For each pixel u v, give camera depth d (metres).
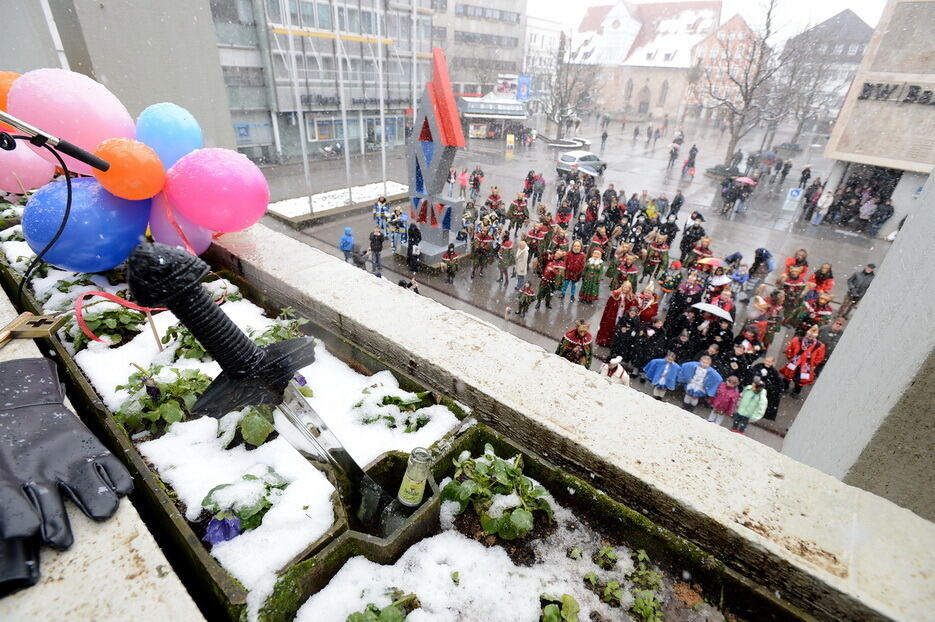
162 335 3.15
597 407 2.29
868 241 17.48
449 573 1.85
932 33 15.57
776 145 40.09
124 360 2.87
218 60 11.16
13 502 1.40
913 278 3.09
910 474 2.59
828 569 1.60
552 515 2.05
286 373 1.77
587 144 34.81
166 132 3.53
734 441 2.13
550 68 54.78
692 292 10.02
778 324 9.12
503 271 13.04
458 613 1.71
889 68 16.45
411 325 2.90
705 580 1.86
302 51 23.77
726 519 1.77
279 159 25.48
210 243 4.05
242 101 23.14
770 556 1.67
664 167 30.61
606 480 2.06
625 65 55.88
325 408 2.56
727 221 19.69
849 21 41.56
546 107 38.97
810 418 4.79
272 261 3.74
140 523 1.59
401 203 20.12
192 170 3.16
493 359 2.61
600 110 57.62
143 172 2.89
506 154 32.44
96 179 3.19
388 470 2.24
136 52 9.70
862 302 4.96
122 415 2.32
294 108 24.64
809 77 31.08
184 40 10.33
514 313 11.64
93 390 2.54
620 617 1.75
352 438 2.34
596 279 11.88
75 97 3.20
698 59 48.22
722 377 7.85
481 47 44.09
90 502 1.57
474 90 44.81
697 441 2.12
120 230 3.18
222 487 1.90
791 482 1.94
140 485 2.05
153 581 1.43
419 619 1.66
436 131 12.41
